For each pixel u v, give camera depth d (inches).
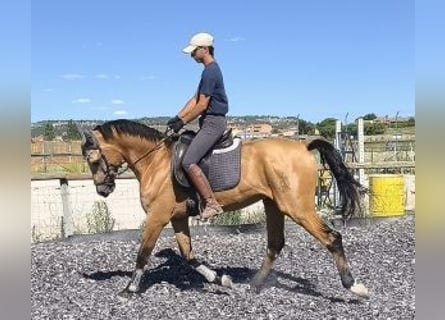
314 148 241.6
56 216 439.2
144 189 242.7
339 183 240.4
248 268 298.5
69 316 219.6
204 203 236.8
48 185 584.7
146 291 253.1
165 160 242.4
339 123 510.0
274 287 260.1
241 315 218.7
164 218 241.3
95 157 244.2
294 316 215.8
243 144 240.5
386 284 259.8
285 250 336.5
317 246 345.4
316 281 270.1
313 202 230.1
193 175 230.7
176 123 232.1
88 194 547.5
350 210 241.3
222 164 233.6
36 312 224.1
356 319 210.4
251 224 390.3
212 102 233.1
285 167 228.4
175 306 231.9
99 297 245.6
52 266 294.7
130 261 309.0
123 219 461.7
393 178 445.4
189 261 255.0
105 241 358.9
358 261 307.0
